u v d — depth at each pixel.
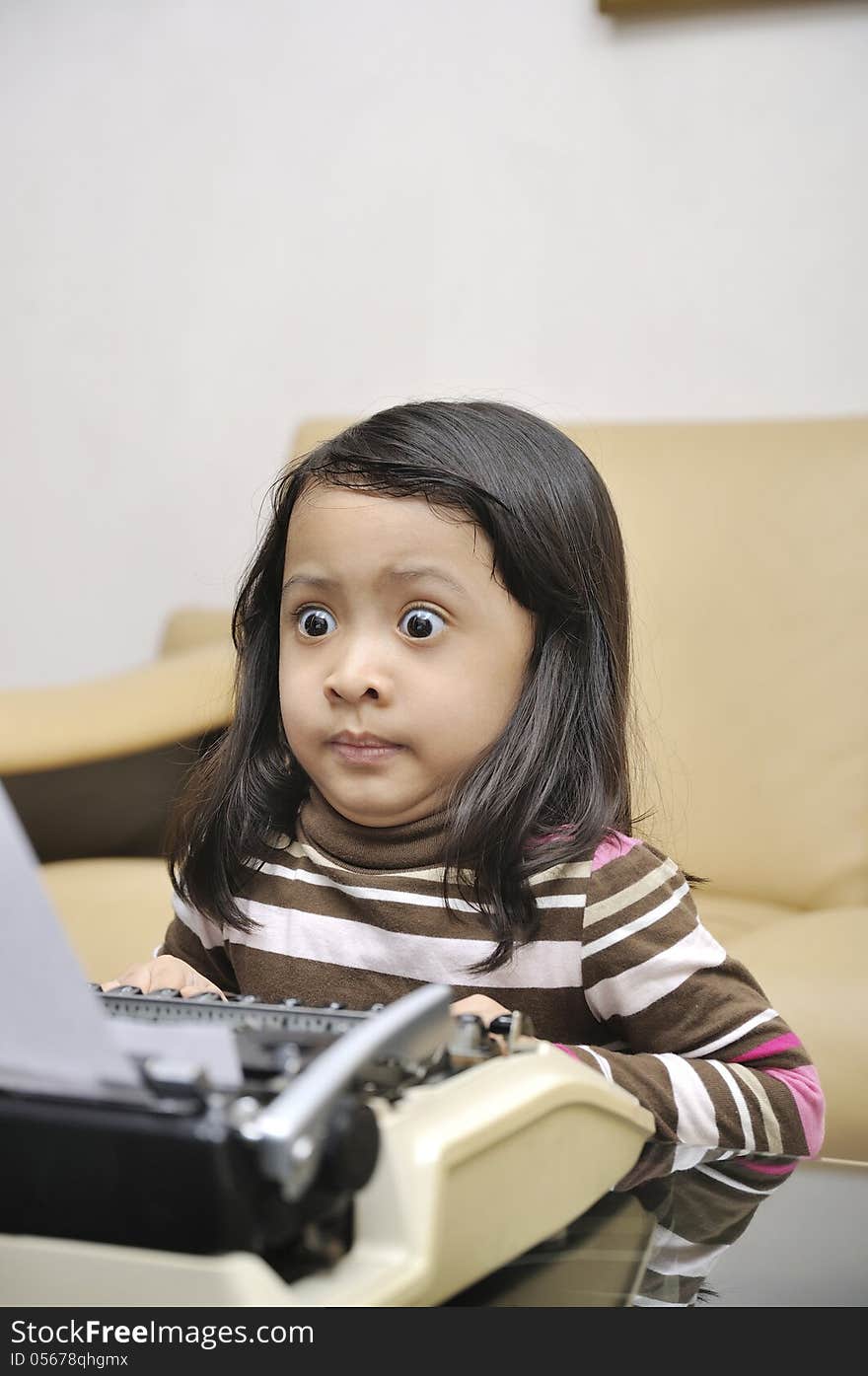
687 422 1.71
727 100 1.93
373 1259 0.43
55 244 2.38
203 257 2.28
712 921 1.41
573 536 0.75
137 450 2.35
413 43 2.11
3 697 1.56
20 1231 0.40
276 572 0.82
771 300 1.93
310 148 2.19
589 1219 0.55
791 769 1.52
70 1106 0.39
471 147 2.09
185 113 2.27
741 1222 0.56
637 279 2.00
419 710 0.70
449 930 0.74
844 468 1.59
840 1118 1.04
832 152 1.88
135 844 1.57
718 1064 0.70
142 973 0.76
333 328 2.20
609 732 0.75
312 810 0.79
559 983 0.73
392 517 0.69
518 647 0.72
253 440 2.27
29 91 2.37
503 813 0.71
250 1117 0.39
